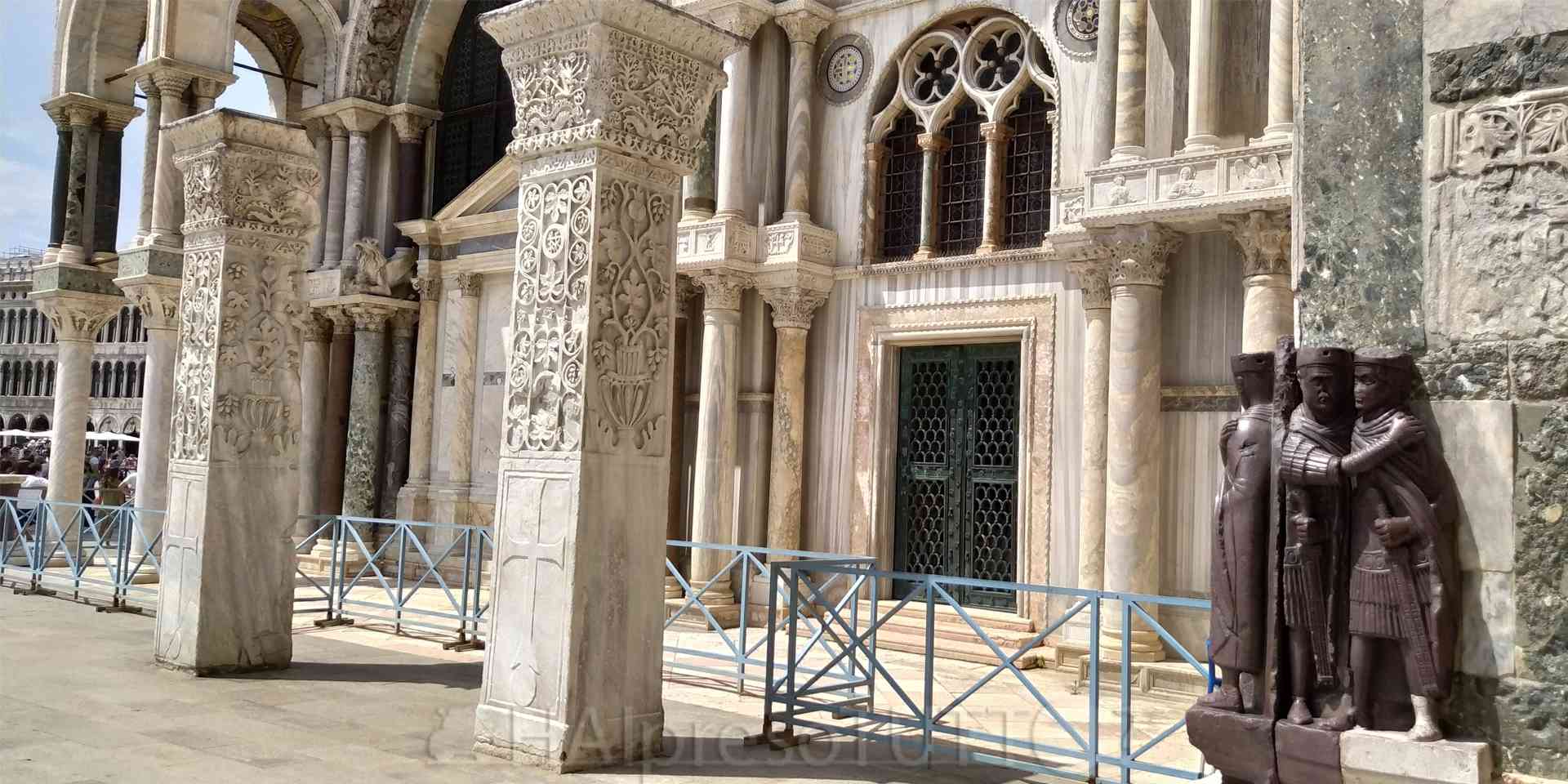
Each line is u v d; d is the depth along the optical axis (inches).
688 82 254.2
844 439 482.9
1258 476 164.7
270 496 339.9
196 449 333.7
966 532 456.4
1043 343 431.8
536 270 247.6
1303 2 166.6
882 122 486.0
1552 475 143.1
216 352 330.6
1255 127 371.2
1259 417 167.5
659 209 251.0
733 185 489.1
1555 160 145.3
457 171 678.5
